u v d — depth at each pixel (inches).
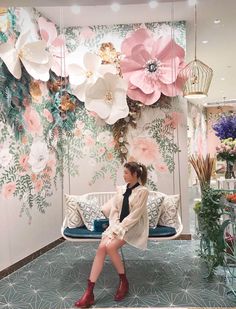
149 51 168.4
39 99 157.6
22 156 143.4
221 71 293.1
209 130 481.7
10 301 106.3
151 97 170.6
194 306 100.0
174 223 132.4
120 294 106.4
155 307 100.1
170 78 167.5
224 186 132.0
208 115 482.9
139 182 122.4
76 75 173.0
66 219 136.1
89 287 103.9
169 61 167.5
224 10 161.6
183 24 177.3
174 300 104.4
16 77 132.1
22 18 146.1
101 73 171.0
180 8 159.3
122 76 173.2
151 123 177.0
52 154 170.9
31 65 138.0
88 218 132.2
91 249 163.6
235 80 329.1
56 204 174.6
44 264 142.1
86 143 181.2
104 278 124.8
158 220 133.2
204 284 116.1
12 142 135.9
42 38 161.0
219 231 117.0
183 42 177.2
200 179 142.3
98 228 126.3
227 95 407.8
